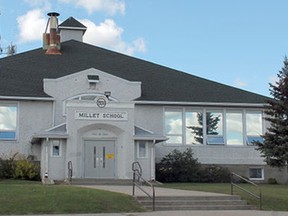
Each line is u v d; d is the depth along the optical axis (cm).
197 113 3678
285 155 3100
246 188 2716
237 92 3844
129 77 3831
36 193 1997
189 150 3525
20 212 1741
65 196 1941
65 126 3222
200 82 3934
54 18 4094
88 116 3159
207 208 2059
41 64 3825
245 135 3700
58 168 3098
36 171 3133
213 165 3544
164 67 4088
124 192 2281
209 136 3662
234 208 2086
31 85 3522
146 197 2084
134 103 3400
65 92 3481
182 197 2123
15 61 3828
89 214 1767
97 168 3212
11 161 3117
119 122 3191
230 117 3719
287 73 3306
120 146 3216
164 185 2952
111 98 3544
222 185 2973
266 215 1894
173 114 3650
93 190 2144
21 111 3409
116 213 1819
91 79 3488
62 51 4081
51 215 1730
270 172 3666
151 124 3588
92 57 4050
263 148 3216
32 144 3372
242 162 3653
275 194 2400
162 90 3722
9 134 3369
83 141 3219
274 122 3225
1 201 1839
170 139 3603
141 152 3231
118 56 4134
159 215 1803
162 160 3438
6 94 3359
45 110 3444
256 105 3684
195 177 3388
